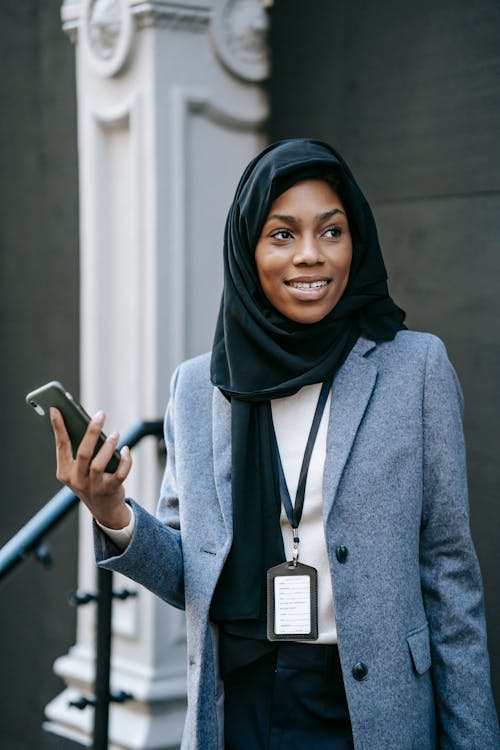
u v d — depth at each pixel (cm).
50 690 481
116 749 384
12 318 501
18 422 500
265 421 215
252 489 212
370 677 202
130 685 382
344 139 347
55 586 473
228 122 380
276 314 216
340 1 345
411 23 321
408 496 208
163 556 213
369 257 218
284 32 368
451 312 311
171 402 238
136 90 371
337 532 205
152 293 372
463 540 210
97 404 397
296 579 206
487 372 300
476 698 206
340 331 217
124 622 391
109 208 393
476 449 303
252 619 210
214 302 384
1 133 500
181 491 221
